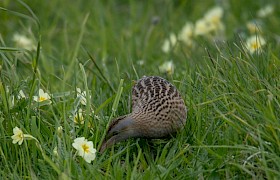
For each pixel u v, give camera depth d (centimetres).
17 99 1208
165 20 1902
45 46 1777
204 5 2088
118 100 1145
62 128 1148
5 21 1941
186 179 1040
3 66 1434
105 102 1177
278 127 1056
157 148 1157
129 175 1036
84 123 1152
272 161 1041
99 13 1948
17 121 1119
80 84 1387
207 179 1040
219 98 1147
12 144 1116
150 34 1856
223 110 1170
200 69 1303
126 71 1456
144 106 1163
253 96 1157
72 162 1051
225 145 1067
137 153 1147
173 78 1357
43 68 1616
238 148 1059
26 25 1948
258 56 1299
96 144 1130
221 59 1295
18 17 1959
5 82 1284
